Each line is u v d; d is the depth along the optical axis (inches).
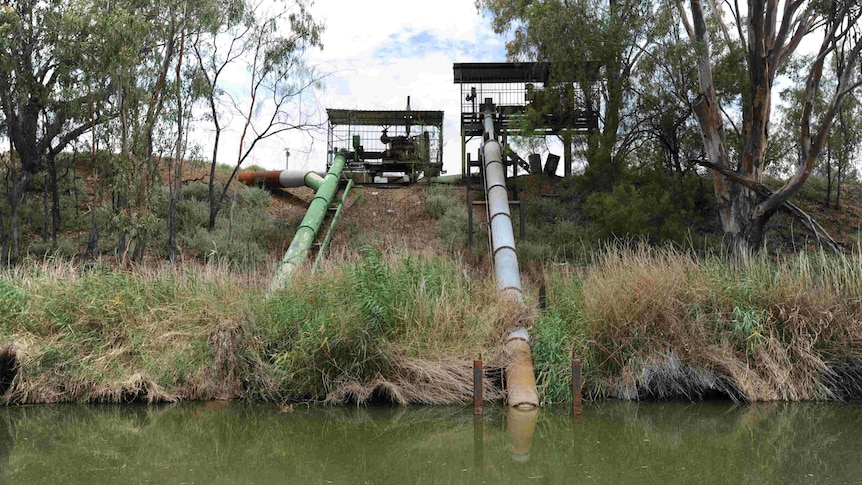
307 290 484.4
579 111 955.3
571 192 997.8
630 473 310.7
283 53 928.9
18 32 784.9
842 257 511.2
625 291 468.8
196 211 958.4
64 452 345.7
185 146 900.6
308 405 434.0
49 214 930.1
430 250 612.7
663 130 892.6
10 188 912.3
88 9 756.0
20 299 490.0
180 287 514.0
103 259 789.9
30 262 595.8
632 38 857.5
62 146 864.9
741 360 457.1
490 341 468.1
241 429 385.4
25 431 383.2
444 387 436.1
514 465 322.7
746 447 349.7
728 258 579.8
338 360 440.5
